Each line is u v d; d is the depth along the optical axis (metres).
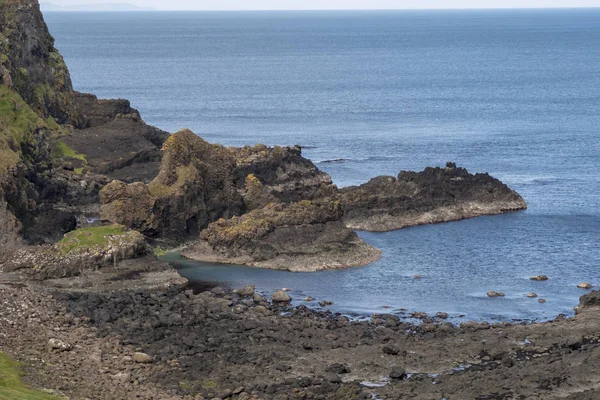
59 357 70.25
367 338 75.88
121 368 68.44
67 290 88.69
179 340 74.62
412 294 90.50
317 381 65.75
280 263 99.81
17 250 95.56
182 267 99.44
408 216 119.25
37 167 126.75
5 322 77.00
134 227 107.19
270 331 77.44
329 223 104.94
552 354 70.44
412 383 65.25
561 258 103.44
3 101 135.25
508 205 126.56
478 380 65.12
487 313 84.44
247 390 64.38
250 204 117.50
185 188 110.12
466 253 105.56
